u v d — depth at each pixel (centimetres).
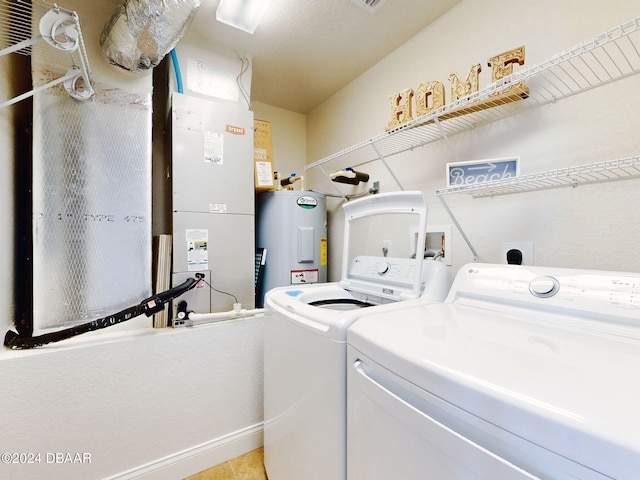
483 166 119
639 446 34
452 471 51
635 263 98
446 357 58
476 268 109
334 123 243
